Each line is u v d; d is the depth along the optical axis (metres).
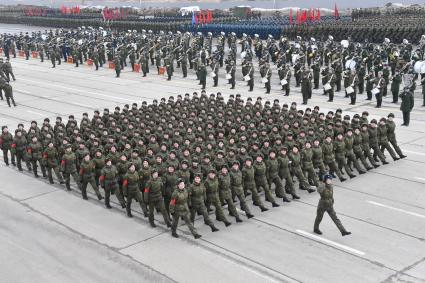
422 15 85.62
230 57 58.50
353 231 22.14
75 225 23.64
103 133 30.61
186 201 21.75
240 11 105.00
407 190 26.77
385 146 30.95
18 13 144.88
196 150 26.67
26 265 20.14
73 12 133.38
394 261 19.56
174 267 19.56
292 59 62.88
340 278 18.44
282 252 20.48
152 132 32.19
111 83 60.56
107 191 25.09
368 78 46.69
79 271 19.53
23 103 51.03
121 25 99.81
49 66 75.69
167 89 55.69
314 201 25.58
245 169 24.08
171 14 115.44
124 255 20.64
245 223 23.31
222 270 19.23
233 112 35.25
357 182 28.05
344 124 30.91
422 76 50.16
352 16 94.31
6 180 30.12
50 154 28.69
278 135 29.69
